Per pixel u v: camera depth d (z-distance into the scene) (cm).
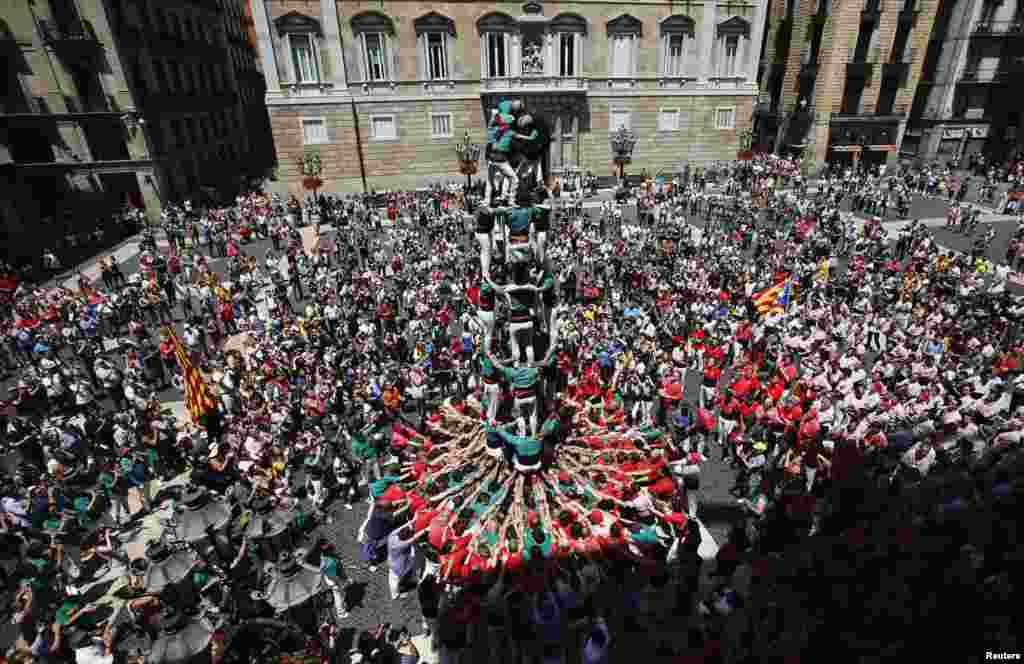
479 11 5056
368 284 3009
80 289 3038
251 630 876
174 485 1775
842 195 4612
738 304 2708
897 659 1029
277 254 3916
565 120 5588
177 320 2975
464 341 2284
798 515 1374
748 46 5722
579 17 5216
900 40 5709
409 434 1703
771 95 6550
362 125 5241
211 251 4047
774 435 1664
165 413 1938
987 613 1098
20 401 2080
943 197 5072
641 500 1338
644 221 4347
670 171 6003
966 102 5919
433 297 2802
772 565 1305
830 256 3419
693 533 1288
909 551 1246
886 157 6078
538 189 1232
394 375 2117
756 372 1977
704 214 4691
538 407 1347
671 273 3044
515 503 1309
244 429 1745
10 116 4212
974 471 1480
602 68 5466
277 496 1520
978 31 5603
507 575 1177
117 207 4662
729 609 1154
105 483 1589
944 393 1827
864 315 2514
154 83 4869
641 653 1175
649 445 1582
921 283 2719
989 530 1312
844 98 5850
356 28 4928
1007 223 4169
